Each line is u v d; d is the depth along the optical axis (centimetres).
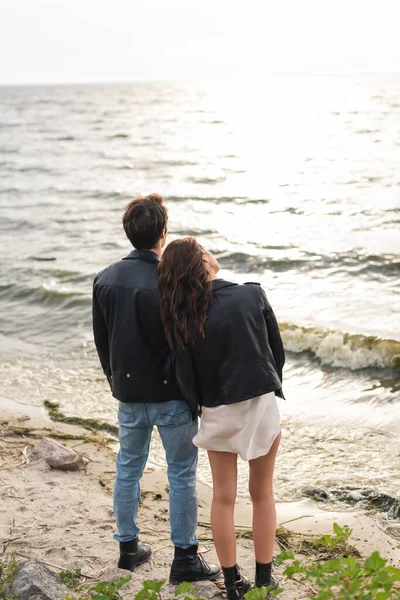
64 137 4806
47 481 470
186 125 5675
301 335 810
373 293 1051
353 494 461
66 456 498
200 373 288
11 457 514
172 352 304
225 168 3094
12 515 417
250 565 361
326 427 582
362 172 2738
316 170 2889
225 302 284
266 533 300
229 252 1388
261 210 2000
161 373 307
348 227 1666
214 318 282
